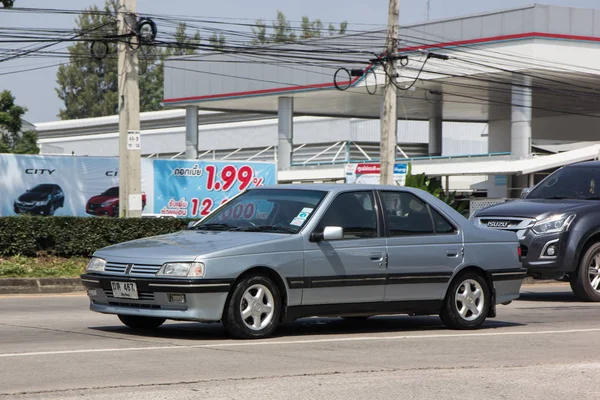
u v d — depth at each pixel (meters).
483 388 9.61
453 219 14.77
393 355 11.74
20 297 20.77
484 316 14.95
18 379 9.58
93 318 15.84
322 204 13.55
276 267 12.77
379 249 13.75
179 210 42.59
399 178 35.44
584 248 21.39
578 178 22.61
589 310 19.17
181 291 12.12
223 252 12.40
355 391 9.27
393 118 33.66
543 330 15.02
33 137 42.44
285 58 68.56
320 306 13.28
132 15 28.64
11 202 38.66
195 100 74.88
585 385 9.88
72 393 8.86
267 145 90.69
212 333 13.48
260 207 13.97
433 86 65.12
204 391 9.05
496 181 64.00
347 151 81.56
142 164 41.81
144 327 14.06
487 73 58.84
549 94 66.88
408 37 62.47
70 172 39.81
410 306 14.16
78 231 26.22
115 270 12.80
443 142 95.44
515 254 15.33
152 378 9.71
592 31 58.44
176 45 43.12
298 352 11.75
